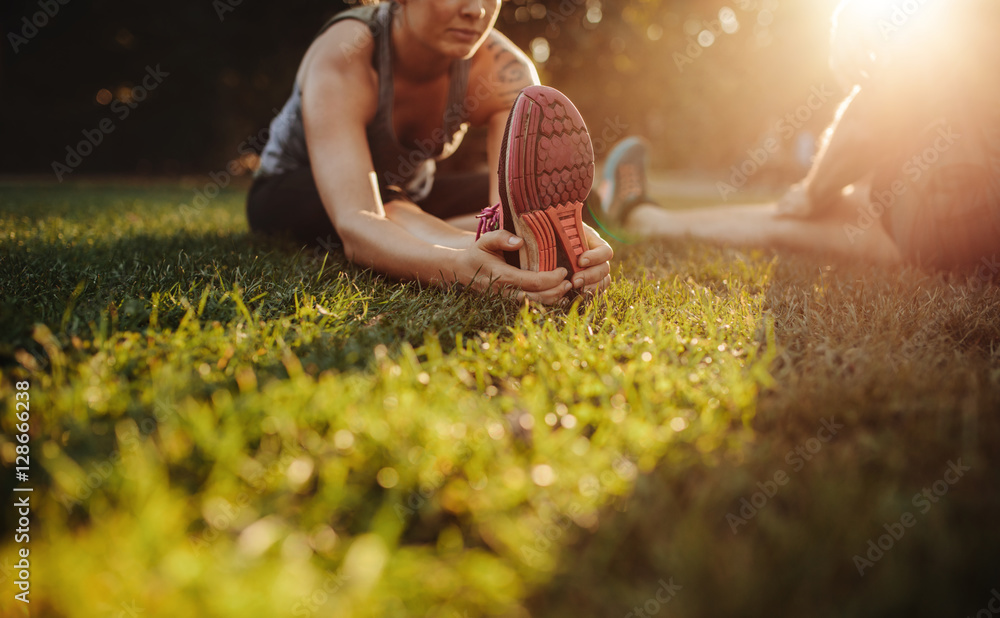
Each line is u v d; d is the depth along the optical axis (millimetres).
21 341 1370
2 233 2939
